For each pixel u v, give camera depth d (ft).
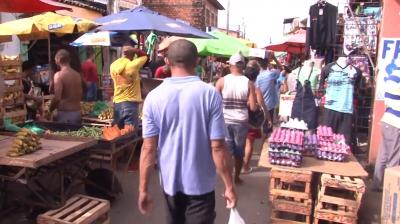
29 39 33.24
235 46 40.63
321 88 23.97
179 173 9.93
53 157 13.55
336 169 15.74
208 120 9.72
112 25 24.53
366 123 26.96
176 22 26.32
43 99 28.25
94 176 17.43
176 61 9.90
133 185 20.36
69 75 20.58
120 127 21.56
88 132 18.48
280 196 16.08
